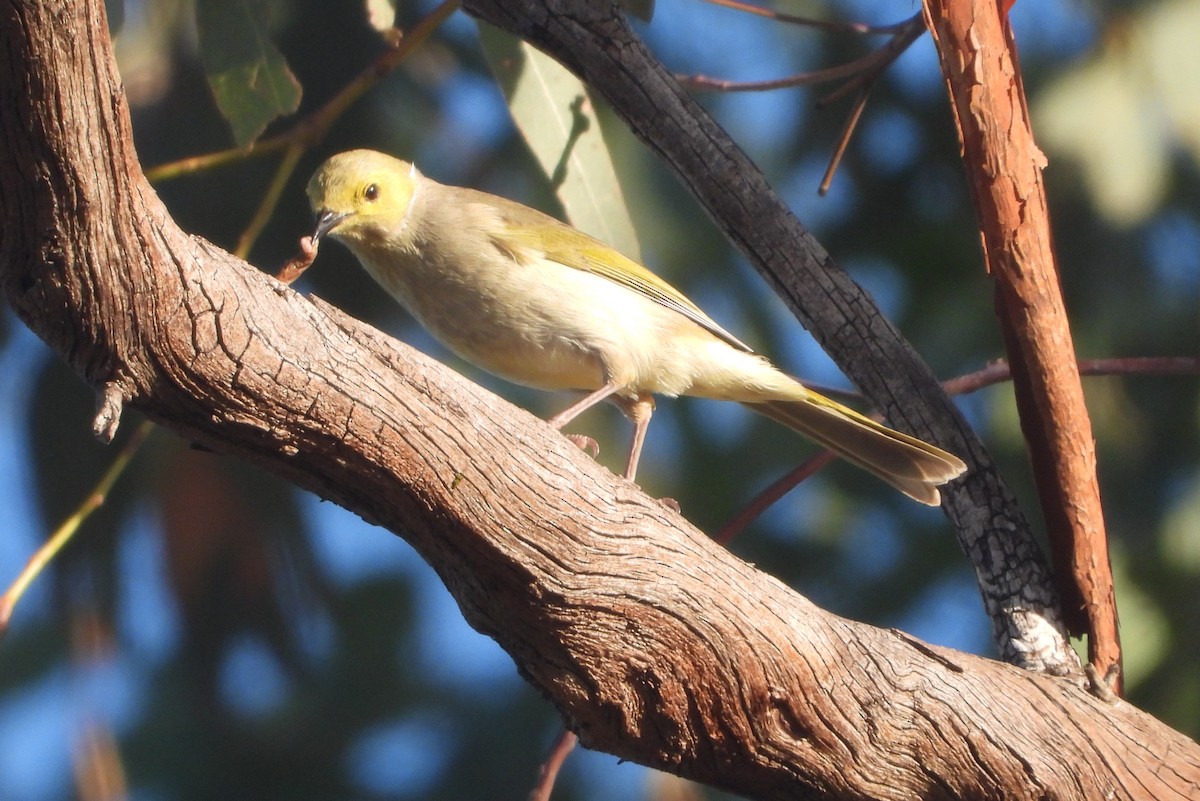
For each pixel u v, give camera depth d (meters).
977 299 11.52
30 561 7.61
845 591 11.80
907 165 11.70
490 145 11.96
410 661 12.70
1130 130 10.48
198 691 11.82
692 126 7.23
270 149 8.36
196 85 10.50
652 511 5.60
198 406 4.68
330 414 4.86
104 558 10.55
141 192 4.25
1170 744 6.35
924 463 7.36
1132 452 10.98
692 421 12.02
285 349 4.71
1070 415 6.82
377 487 5.14
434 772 12.41
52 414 10.28
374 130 11.11
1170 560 10.79
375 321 10.92
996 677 6.28
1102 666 6.89
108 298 4.31
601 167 8.78
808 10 12.02
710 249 11.88
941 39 6.42
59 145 3.99
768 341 12.11
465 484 5.16
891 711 6.00
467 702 12.67
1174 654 10.66
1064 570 7.00
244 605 11.31
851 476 11.95
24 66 3.84
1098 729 6.24
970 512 7.29
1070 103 10.46
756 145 12.17
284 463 5.02
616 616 5.56
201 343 4.53
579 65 7.27
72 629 10.56
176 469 10.85
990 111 6.40
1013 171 6.48
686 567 5.62
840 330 7.33
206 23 8.09
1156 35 10.52
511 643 5.66
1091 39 10.60
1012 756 6.10
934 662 6.16
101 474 10.39
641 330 8.56
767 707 5.84
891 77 11.66
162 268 4.36
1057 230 10.95
